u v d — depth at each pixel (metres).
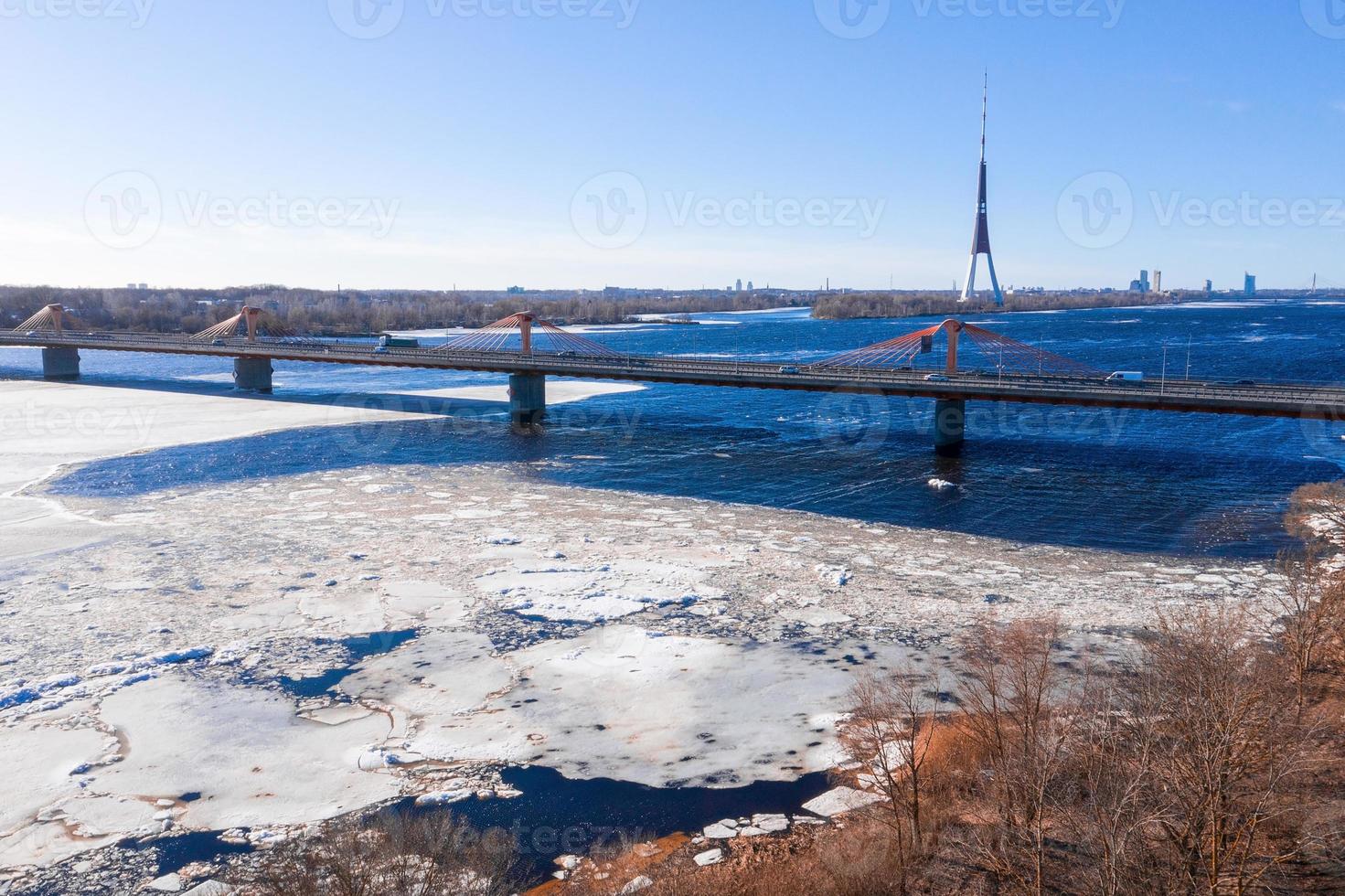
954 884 28.14
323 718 39.34
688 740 37.44
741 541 65.00
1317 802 28.42
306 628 48.81
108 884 28.89
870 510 74.19
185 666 44.34
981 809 31.58
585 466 92.88
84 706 40.28
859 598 52.84
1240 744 28.75
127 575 57.53
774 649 45.84
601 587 54.97
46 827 31.80
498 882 28.00
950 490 80.75
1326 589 46.00
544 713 39.62
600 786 34.28
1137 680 37.03
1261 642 42.66
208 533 67.31
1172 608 50.06
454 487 83.19
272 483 84.94
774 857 30.05
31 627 48.94
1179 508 73.00
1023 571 57.78
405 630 48.62
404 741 37.38
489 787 34.19
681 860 29.94
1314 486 73.81
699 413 132.38
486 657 45.16
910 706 34.16
